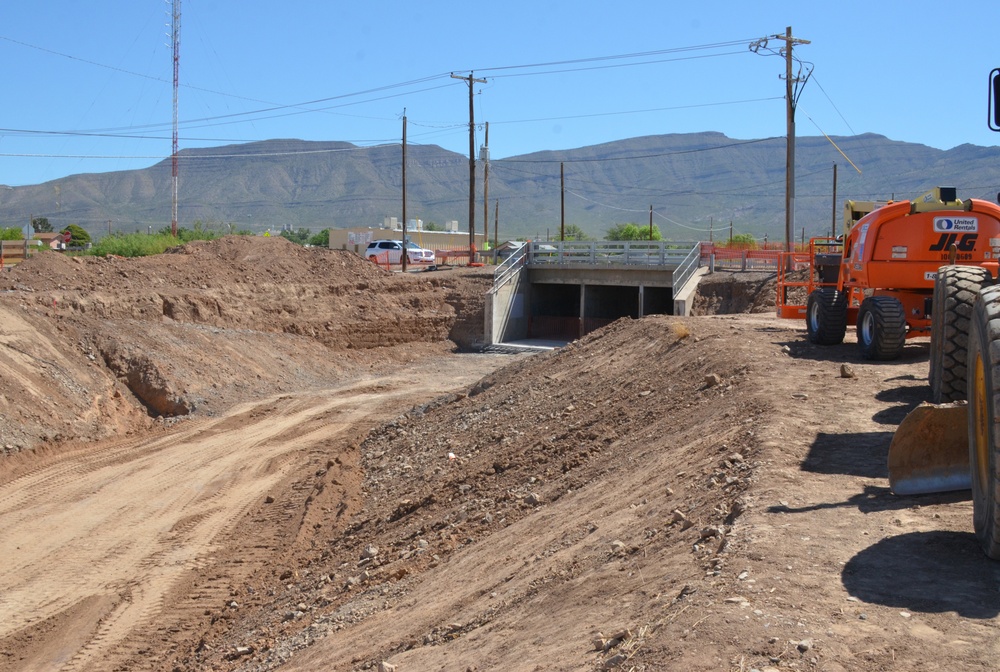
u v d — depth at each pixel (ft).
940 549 19.44
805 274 120.88
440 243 295.89
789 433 30.60
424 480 53.98
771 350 52.70
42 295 98.94
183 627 40.42
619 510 30.01
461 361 132.57
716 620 16.34
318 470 65.51
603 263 150.20
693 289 137.49
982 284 32.94
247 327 122.21
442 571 34.91
